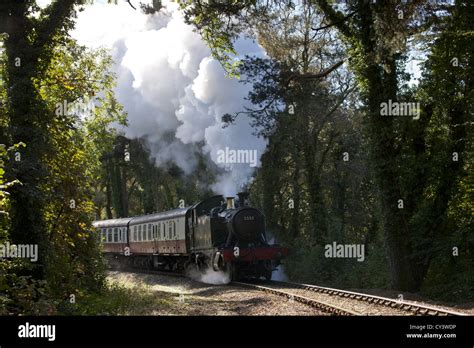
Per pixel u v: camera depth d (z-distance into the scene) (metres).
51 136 16.61
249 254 23.45
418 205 21.97
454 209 21.48
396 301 13.97
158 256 32.22
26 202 15.45
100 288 17.91
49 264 15.50
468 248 21.09
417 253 21.31
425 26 19.08
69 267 16.08
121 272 34.03
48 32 16.67
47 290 14.01
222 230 24.69
